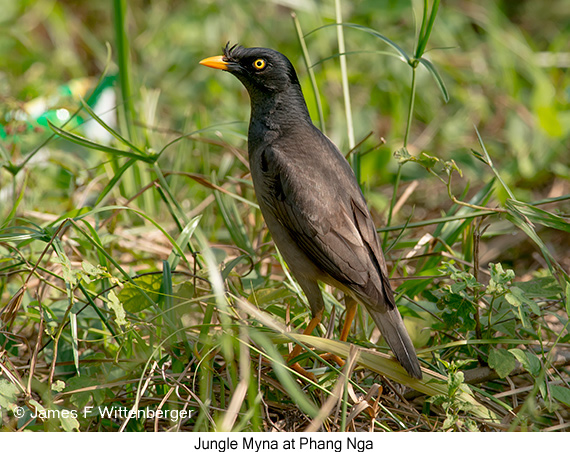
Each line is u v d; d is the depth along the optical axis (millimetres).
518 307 7738
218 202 10766
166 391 7844
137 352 8516
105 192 10016
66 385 7727
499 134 15766
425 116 15938
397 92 15531
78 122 13188
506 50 16281
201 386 7586
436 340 9133
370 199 12875
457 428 7758
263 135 9312
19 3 17609
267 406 7633
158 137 14203
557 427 7594
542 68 16938
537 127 14266
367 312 8672
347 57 16250
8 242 9352
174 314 8242
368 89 15695
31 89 13773
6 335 7777
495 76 16672
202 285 9500
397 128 14969
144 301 8672
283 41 17094
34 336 8992
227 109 15250
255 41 16906
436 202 13773
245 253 9492
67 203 12109
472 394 7727
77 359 7512
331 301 9344
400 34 16734
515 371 8523
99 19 19141
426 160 8586
